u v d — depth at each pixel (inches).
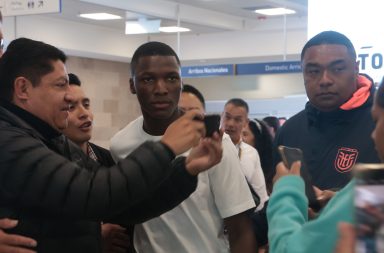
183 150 65.6
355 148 83.0
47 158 62.9
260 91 507.2
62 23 502.0
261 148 205.3
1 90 72.7
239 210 82.6
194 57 553.0
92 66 575.8
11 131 65.2
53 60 72.6
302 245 44.6
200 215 82.9
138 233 86.2
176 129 66.0
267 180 189.6
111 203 61.4
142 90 85.4
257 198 92.4
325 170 85.0
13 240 64.9
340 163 83.7
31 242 65.4
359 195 32.4
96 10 448.8
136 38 566.3
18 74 71.6
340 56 84.7
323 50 85.4
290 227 48.1
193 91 131.3
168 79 85.2
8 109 71.5
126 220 79.1
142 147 64.2
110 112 592.4
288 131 93.5
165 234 83.3
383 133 43.2
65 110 73.2
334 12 158.1
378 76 151.9
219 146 71.8
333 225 42.7
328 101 85.2
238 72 461.4
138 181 62.0
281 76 495.8
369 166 32.9
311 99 87.6
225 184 82.7
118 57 565.3
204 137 71.0
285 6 443.8
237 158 85.8
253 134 204.8
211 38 543.8
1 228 64.9
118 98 599.5
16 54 72.2
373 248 31.3
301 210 51.7
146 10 414.9
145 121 88.5
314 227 44.3
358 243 32.3
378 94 43.9
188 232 82.9
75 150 79.7
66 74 74.2
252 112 504.7
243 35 525.7
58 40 499.2
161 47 86.3
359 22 155.1
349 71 85.2
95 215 62.1
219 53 540.4
